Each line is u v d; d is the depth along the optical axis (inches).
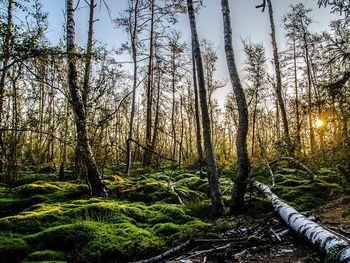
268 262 190.2
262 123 1202.0
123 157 1051.9
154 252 231.9
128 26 782.5
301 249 203.8
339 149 353.7
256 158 620.1
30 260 214.1
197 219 302.0
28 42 273.4
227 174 584.1
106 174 644.1
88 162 399.5
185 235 248.1
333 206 302.7
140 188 436.5
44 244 234.5
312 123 663.8
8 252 223.6
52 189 415.8
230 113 1184.8
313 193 372.5
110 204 309.1
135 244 233.8
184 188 447.8
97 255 221.0
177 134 1503.4
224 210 319.6
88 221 267.7
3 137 462.6
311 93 909.8
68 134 415.5
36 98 477.1
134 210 305.4
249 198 346.0
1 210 349.4
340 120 261.1
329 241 176.1
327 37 289.4
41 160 718.5
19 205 360.8
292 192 378.9
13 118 457.7
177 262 196.1
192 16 345.7
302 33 927.0
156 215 305.6
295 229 223.1
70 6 401.7
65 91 426.3
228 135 1437.0
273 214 295.7
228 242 229.6
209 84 1117.1
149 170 751.7
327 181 421.7
